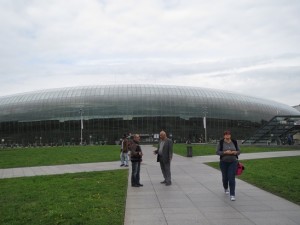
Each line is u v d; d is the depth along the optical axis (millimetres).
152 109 97938
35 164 33125
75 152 49844
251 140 69812
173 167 26547
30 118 101500
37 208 13141
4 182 20719
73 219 11352
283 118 66250
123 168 27938
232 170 14195
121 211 12383
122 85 103812
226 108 104750
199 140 99500
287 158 33812
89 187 17781
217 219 11180
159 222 10961
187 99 101375
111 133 96875
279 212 12000
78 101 99562
